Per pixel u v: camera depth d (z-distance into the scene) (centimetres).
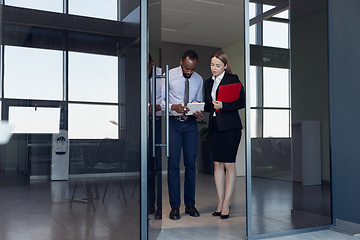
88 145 185
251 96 241
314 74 271
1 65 171
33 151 174
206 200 384
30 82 175
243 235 241
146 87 201
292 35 261
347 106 269
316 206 263
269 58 250
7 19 173
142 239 197
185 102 317
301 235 246
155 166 219
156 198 222
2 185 167
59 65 182
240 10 577
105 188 188
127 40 199
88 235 184
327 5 282
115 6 197
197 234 243
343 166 269
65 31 184
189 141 304
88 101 187
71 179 181
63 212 178
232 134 289
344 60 273
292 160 253
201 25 653
